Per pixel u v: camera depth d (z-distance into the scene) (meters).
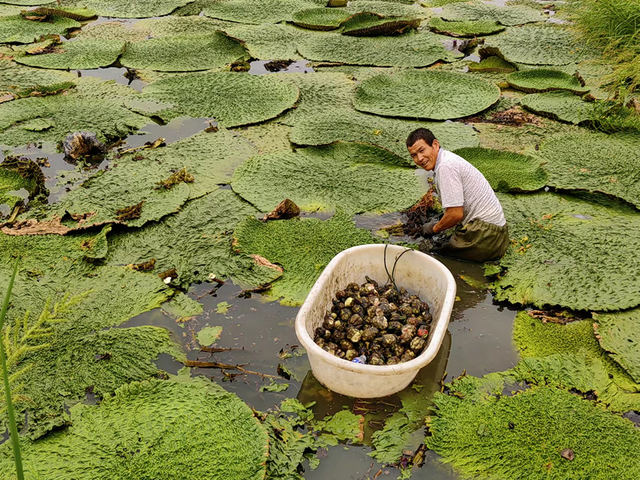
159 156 4.93
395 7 9.70
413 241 3.92
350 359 2.83
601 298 3.36
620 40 6.99
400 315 3.05
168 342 3.08
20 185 4.50
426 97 6.14
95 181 4.54
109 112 5.71
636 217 4.15
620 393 2.79
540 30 8.38
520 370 2.93
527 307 3.37
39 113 5.68
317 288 2.91
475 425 2.63
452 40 8.12
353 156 4.93
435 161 3.51
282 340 3.11
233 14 9.08
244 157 4.94
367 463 2.48
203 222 4.07
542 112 5.80
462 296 3.46
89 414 2.65
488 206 3.58
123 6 9.39
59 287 3.43
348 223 4.05
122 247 3.81
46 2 9.48
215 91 6.18
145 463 2.42
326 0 10.04
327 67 7.13
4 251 3.71
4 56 7.21
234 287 3.48
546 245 3.85
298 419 2.67
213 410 2.67
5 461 2.41
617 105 5.53
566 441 2.54
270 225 4.02
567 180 4.56
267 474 2.41
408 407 2.74
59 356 2.96
